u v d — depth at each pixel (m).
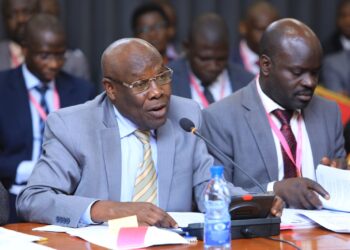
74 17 11.10
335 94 9.63
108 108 5.43
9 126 7.84
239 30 11.33
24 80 8.07
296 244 4.33
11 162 7.71
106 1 11.21
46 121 5.46
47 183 5.18
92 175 5.24
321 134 6.15
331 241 4.42
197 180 5.51
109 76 5.21
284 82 5.78
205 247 4.14
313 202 5.34
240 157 6.03
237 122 6.09
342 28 11.79
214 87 8.76
